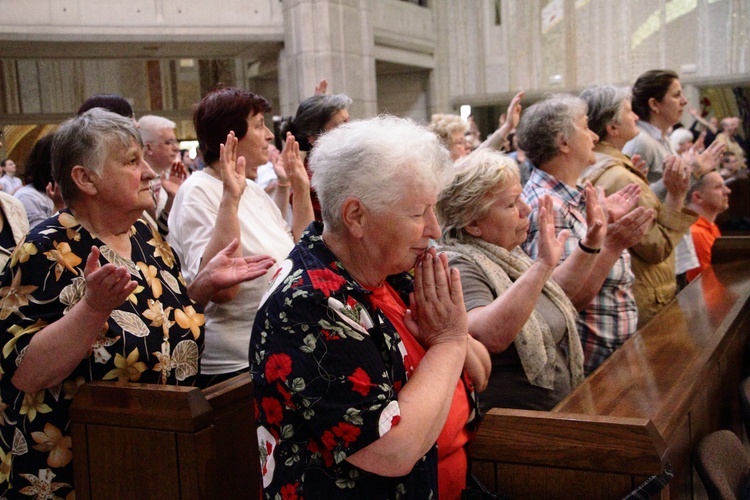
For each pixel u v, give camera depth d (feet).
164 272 6.78
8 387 5.86
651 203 10.16
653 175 12.92
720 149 13.14
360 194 4.62
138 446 5.71
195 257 8.05
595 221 7.98
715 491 5.39
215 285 6.98
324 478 4.42
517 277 7.52
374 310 4.73
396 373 4.68
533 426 5.27
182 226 8.25
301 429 4.46
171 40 30.30
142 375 6.13
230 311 7.99
